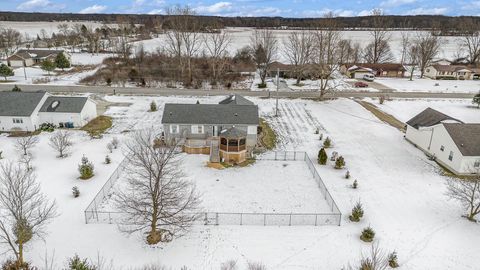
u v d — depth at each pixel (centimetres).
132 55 11119
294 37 13525
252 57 10369
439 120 4322
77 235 2759
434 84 8831
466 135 3959
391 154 4450
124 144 4559
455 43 17450
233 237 2803
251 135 4550
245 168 4012
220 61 8969
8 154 4147
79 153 4269
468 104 6856
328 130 5281
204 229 2888
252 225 2958
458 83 9119
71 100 5216
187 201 2911
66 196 3294
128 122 5409
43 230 2795
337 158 4100
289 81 8812
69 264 2373
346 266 2500
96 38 12962
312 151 4512
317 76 8531
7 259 2462
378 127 5431
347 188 3591
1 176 3559
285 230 2906
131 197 3092
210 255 2598
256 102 6738
